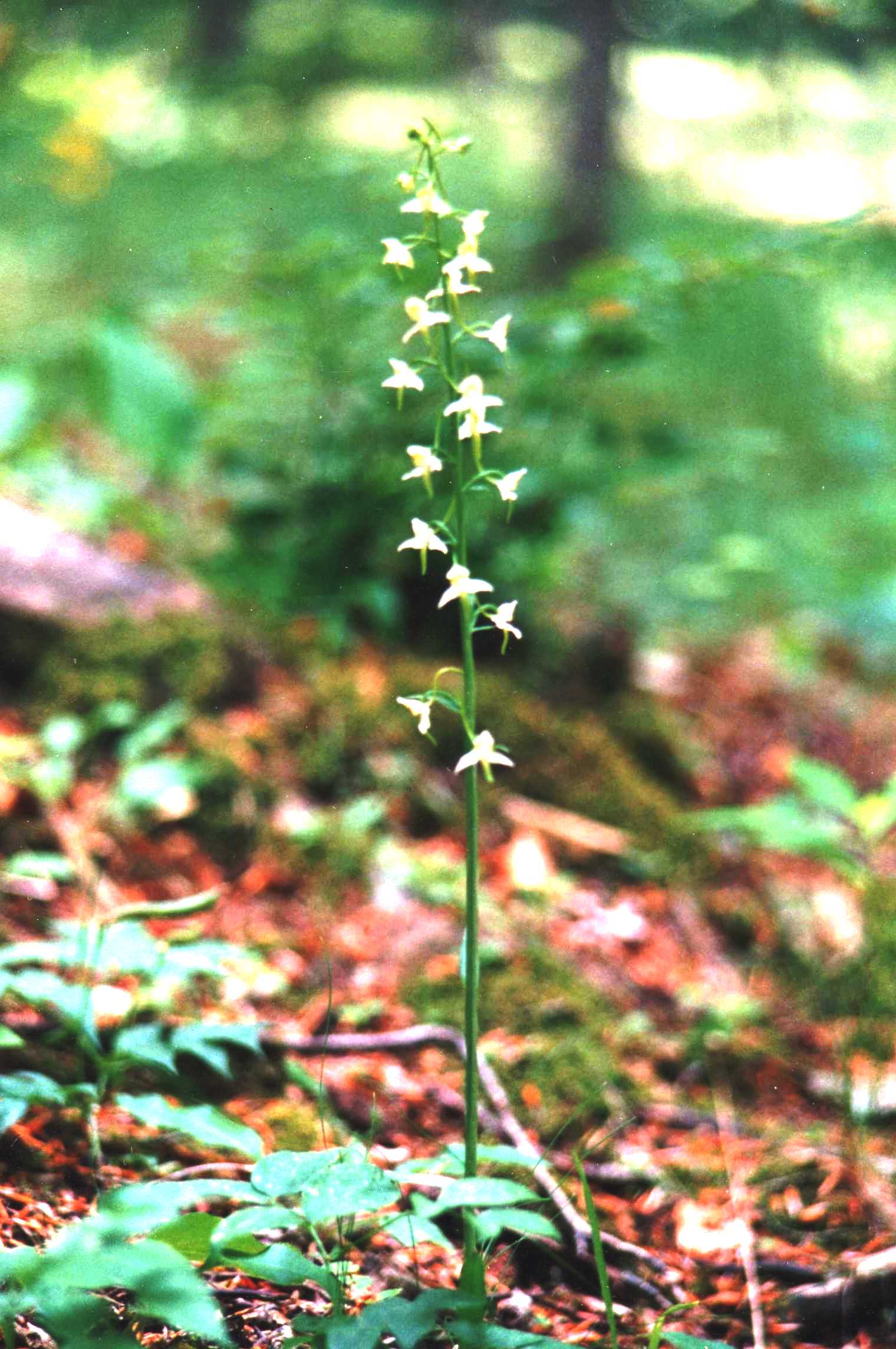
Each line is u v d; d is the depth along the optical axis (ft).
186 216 34.32
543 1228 6.48
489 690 14.82
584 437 15.30
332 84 60.75
